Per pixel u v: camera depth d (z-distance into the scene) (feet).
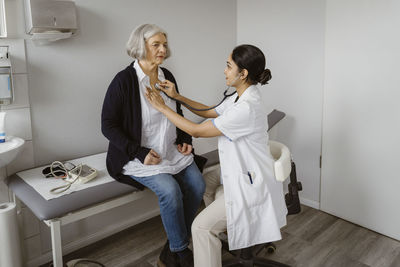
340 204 8.41
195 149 8.54
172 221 5.71
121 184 5.88
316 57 8.27
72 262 6.28
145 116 6.00
